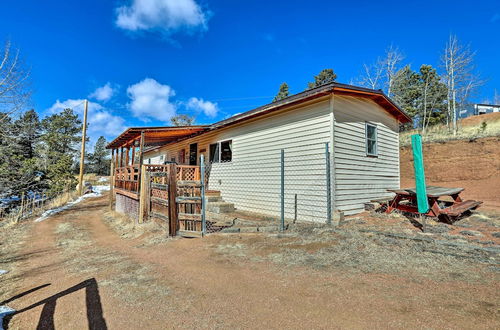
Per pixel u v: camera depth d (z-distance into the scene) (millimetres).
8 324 2734
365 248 4453
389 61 23875
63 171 20172
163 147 17188
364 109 7820
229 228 6273
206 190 10469
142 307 2912
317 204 6684
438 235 4887
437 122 23609
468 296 2682
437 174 14031
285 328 2330
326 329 2264
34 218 11359
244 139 9281
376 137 8391
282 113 7820
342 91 6668
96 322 2650
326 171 6375
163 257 4828
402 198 6656
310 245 4836
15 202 13812
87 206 15383
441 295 2732
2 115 11672
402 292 2855
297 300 2842
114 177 13312
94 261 4953
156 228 7066
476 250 4012
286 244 5004
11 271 4734
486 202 9070
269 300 2887
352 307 2605
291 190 7418
